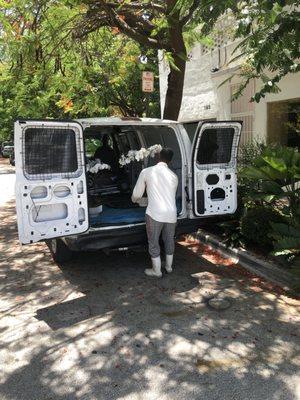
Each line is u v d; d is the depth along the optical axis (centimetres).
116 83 1341
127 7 753
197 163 591
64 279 575
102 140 787
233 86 1277
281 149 630
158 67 1689
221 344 395
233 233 649
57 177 494
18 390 335
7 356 384
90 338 412
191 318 449
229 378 343
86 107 1317
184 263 624
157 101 1914
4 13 672
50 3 685
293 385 333
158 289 530
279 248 520
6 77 875
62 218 501
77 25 763
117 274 587
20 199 475
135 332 422
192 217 596
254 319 443
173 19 709
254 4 564
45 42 776
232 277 566
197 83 1514
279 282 534
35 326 440
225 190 613
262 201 662
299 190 587
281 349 385
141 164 735
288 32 559
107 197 739
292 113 1083
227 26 1052
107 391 330
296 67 695
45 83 983
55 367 364
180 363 366
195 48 1490
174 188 554
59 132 488
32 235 486
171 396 322
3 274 604
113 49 1122
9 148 2427
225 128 594
